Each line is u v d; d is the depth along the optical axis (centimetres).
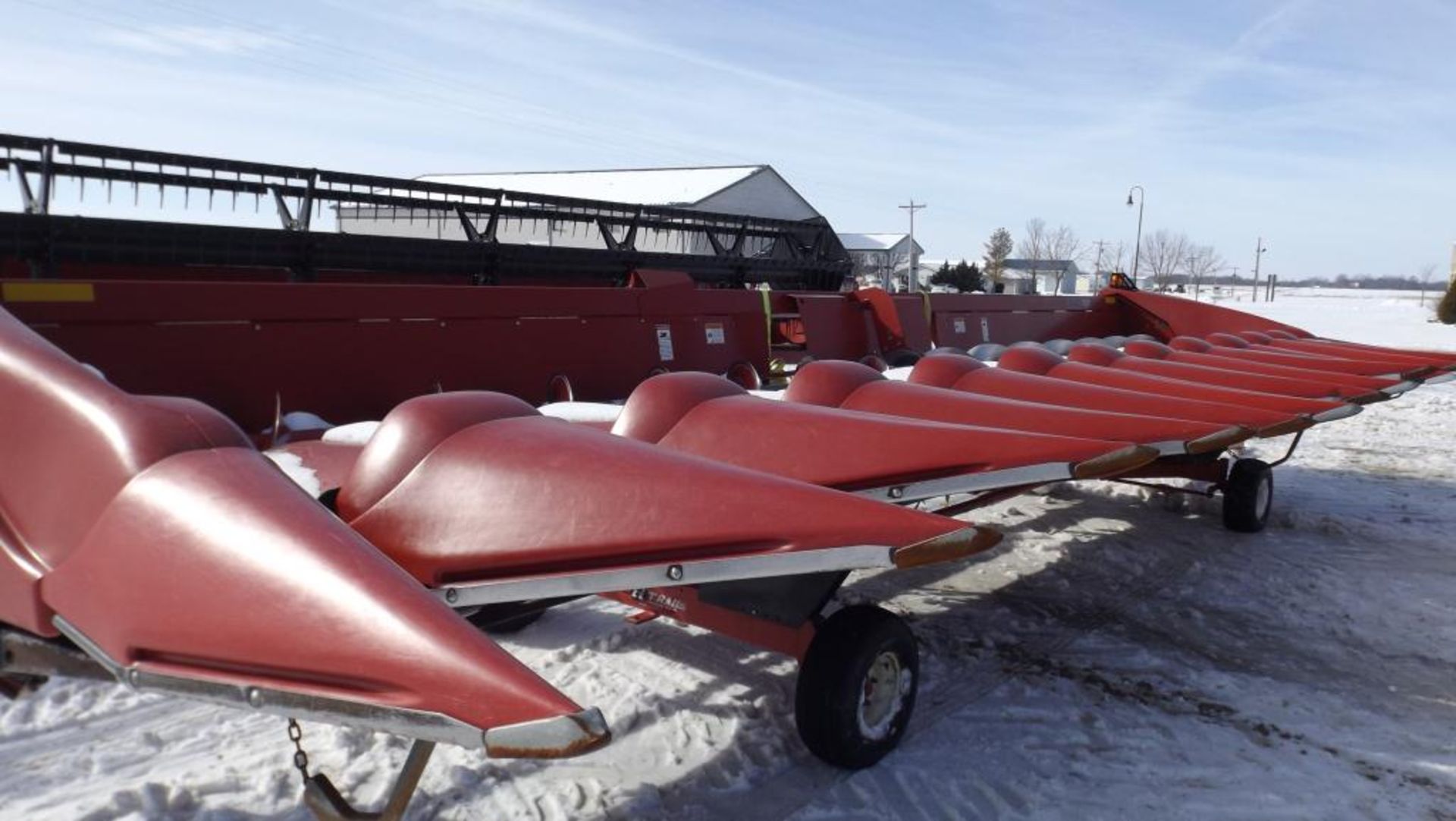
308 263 702
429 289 554
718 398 389
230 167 723
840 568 246
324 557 196
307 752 317
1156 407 486
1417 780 331
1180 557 599
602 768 320
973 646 445
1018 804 308
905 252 6550
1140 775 329
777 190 4009
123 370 429
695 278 1015
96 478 213
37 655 220
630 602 367
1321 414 509
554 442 286
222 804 284
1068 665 426
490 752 172
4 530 217
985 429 358
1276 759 344
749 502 258
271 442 421
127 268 616
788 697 376
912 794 311
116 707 344
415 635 184
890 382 456
